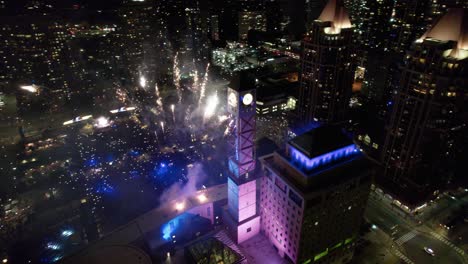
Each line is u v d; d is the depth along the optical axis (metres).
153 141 158.50
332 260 83.62
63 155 146.88
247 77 72.19
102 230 106.75
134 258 75.25
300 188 67.69
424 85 93.44
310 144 68.38
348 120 153.50
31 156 145.12
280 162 75.38
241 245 86.69
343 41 131.00
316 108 148.00
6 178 131.12
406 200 103.31
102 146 154.38
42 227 108.69
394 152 110.38
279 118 173.88
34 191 124.81
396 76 152.00
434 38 92.94
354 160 72.38
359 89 195.75
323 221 73.31
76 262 74.88
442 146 99.50
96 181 130.00
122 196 121.88
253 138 77.94
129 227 88.75
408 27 176.62
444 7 161.75
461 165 121.81
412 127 100.75
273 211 81.19
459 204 110.50
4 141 153.88
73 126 171.75
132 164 140.38
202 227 94.94
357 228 83.06
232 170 82.75
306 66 146.75
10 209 116.00
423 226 102.38
